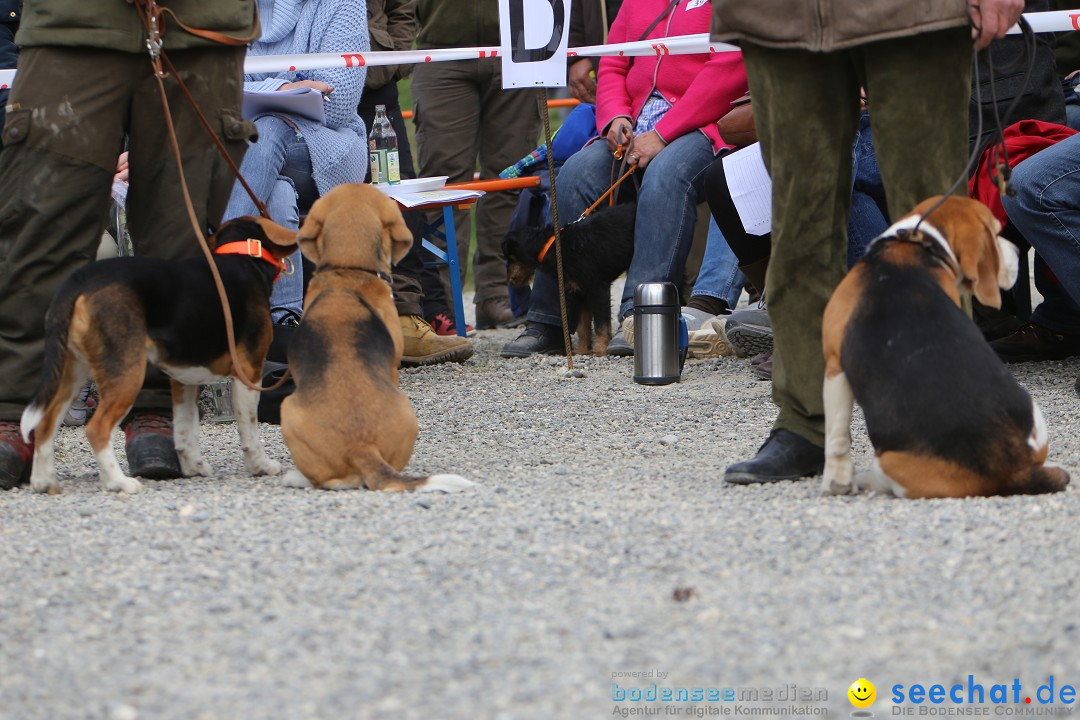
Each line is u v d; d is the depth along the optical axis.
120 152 7.88
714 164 11.35
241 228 7.96
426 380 12.16
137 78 7.69
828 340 6.48
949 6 6.12
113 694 4.15
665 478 7.40
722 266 13.40
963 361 6.08
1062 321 11.09
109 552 5.80
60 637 4.71
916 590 4.88
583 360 12.96
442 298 15.34
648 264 12.62
